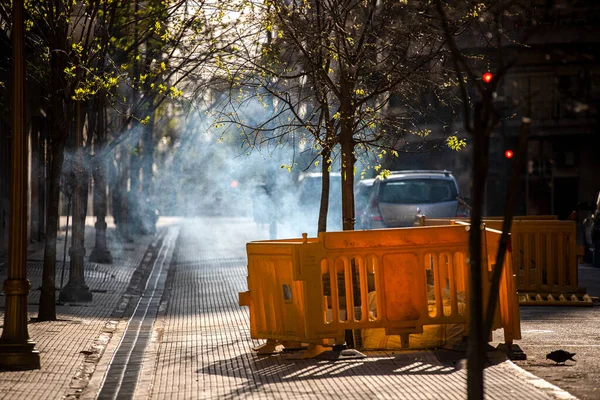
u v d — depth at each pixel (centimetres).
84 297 3162
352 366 1797
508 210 1201
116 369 1855
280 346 2111
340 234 1917
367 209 5075
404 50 2408
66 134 2695
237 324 2552
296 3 2502
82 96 2688
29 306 2931
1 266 4300
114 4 3069
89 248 5728
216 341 2230
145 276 4412
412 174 5038
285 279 1958
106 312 2912
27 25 2795
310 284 1902
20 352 1811
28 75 2884
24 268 1834
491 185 9944
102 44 3100
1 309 2717
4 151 5075
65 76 2734
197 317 2798
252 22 2734
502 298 1914
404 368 1752
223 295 3441
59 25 2745
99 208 4809
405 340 1936
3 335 1822
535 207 10194
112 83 2808
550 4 2058
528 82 9506
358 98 2433
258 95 2573
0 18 3091
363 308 1933
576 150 10100
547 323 2466
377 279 1934
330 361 1867
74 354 2009
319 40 2377
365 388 1557
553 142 10119
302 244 1900
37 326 2453
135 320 2738
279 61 2595
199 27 3156
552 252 3053
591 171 10156
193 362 1919
